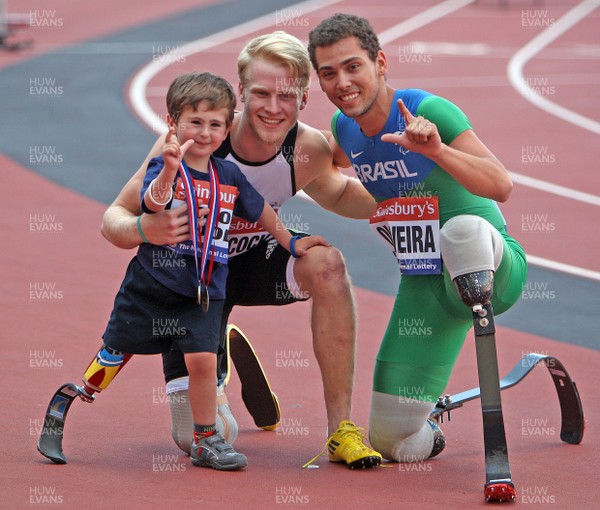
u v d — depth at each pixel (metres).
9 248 30.56
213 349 14.39
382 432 15.30
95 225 34.25
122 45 85.75
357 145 15.70
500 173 14.03
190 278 14.38
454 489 13.80
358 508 12.77
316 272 15.33
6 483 13.50
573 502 13.23
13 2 107.94
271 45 15.04
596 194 42.56
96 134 52.34
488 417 13.48
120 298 14.66
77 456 14.95
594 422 17.56
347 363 15.37
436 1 116.75
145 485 13.59
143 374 19.75
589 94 70.94
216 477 14.11
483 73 79.50
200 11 105.12
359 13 107.31
